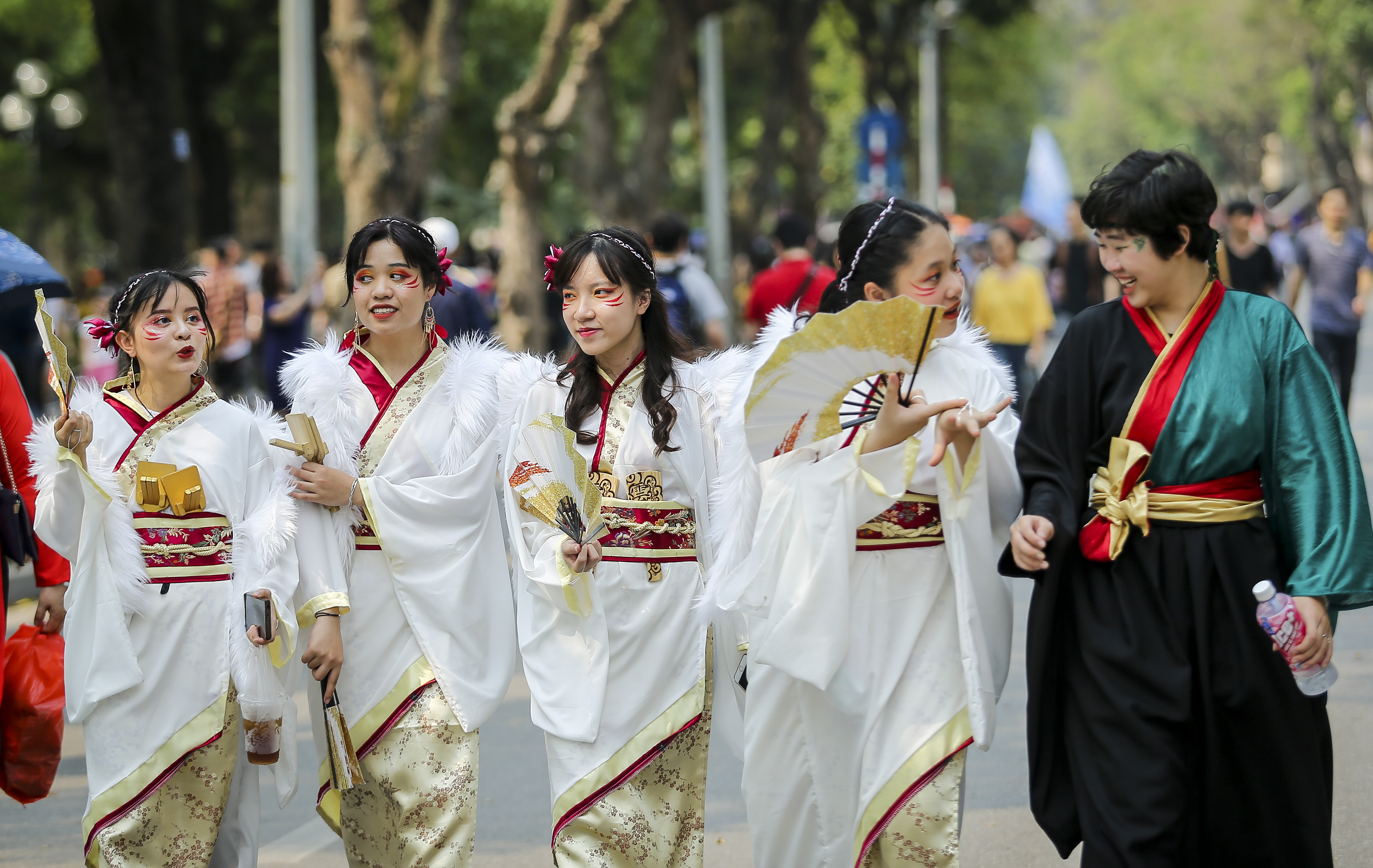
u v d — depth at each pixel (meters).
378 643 10.12
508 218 37.69
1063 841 8.97
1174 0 173.25
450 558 10.20
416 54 37.06
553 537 9.86
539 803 13.66
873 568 9.50
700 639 10.09
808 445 9.56
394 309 10.14
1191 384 8.53
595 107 48.00
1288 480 8.43
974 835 12.01
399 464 10.27
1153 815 8.40
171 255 42.78
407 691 10.05
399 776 9.99
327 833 13.31
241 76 66.44
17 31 67.31
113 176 78.12
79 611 9.80
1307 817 8.49
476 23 67.12
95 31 41.88
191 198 43.94
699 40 73.00
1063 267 39.56
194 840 9.91
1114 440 8.69
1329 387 8.45
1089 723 8.70
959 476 9.31
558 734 9.72
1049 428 8.94
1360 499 8.34
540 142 37.25
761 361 9.80
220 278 32.22
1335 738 13.91
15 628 18.83
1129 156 8.70
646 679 9.85
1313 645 8.19
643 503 9.92
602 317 9.76
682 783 10.07
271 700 9.77
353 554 10.20
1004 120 143.62
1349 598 8.25
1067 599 8.91
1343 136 143.88
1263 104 165.75
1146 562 8.60
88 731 9.88
